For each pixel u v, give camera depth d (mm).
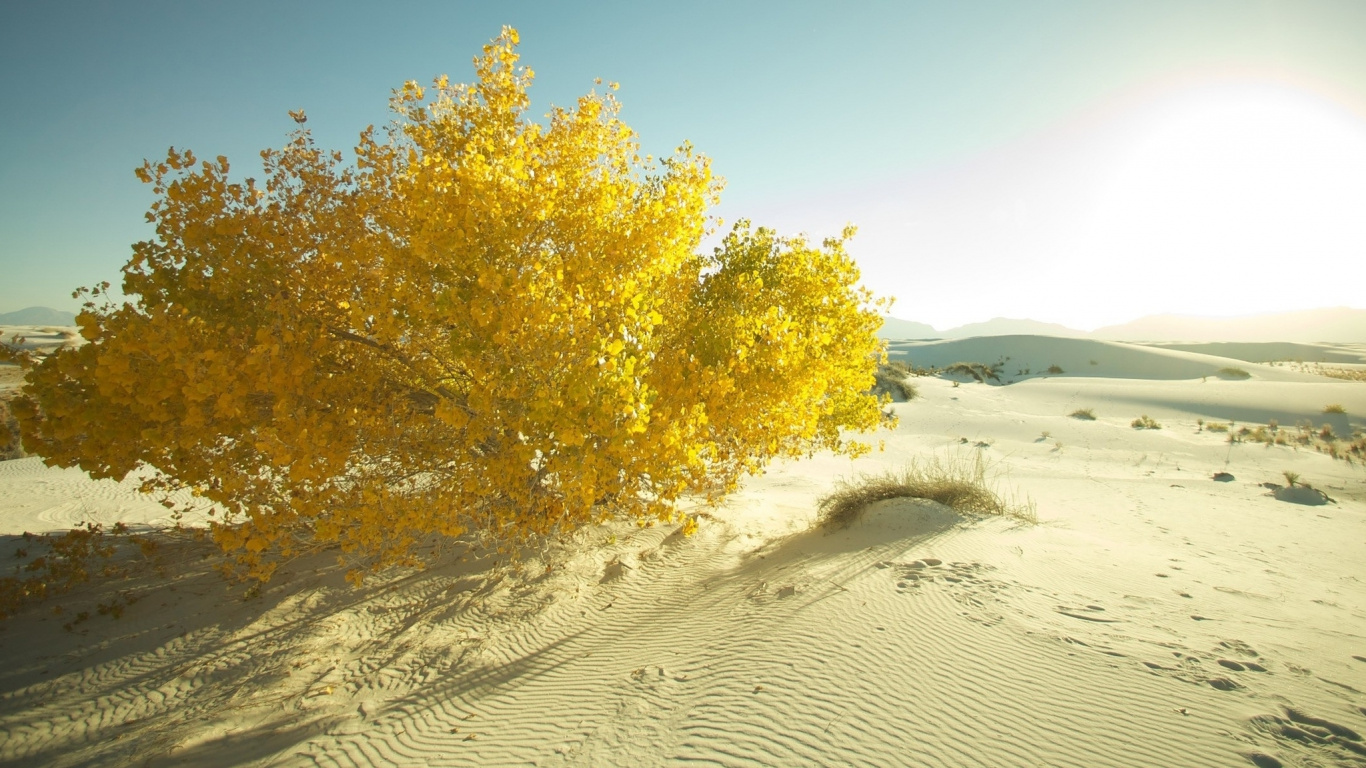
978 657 5176
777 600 7000
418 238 6398
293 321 6945
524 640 7219
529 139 8195
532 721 5262
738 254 13328
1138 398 34438
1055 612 6121
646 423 6777
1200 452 22812
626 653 6465
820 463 21422
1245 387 35438
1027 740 4055
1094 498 15000
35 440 6871
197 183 6875
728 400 8305
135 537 9578
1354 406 29516
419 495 7629
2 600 8047
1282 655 5172
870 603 6434
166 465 6879
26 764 5293
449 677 6414
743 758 4125
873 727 4301
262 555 9836
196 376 5926
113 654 7168
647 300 7863
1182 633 5645
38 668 6891
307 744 5262
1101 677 4781
